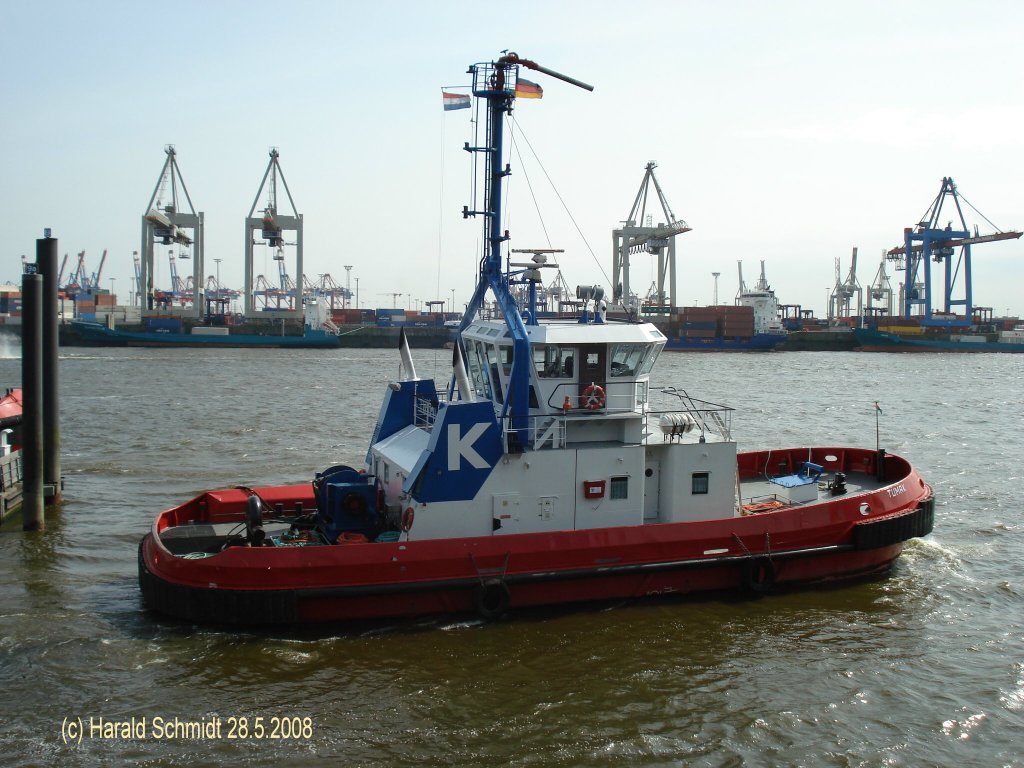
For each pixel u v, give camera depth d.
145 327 133.38
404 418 18.55
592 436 16.25
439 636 14.61
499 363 16.28
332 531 16.11
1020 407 55.22
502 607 15.15
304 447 35.25
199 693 12.77
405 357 19.20
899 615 16.05
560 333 15.73
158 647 14.20
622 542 15.60
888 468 20.53
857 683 13.41
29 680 13.12
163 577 14.75
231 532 16.75
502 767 11.03
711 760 11.27
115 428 40.28
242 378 72.94
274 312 142.00
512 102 16.70
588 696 12.85
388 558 14.57
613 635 14.86
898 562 19.03
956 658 14.33
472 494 15.23
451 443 15.03
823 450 21.59
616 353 16.09
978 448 37.31
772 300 142.75
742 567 16.41
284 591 14.27
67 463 30.69
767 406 55.25
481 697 12.77
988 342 136.88
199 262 139.62
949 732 12.05
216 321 137.25
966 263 141.75
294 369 85.25
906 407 55.06
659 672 13.63
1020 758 11.41
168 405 50.62
